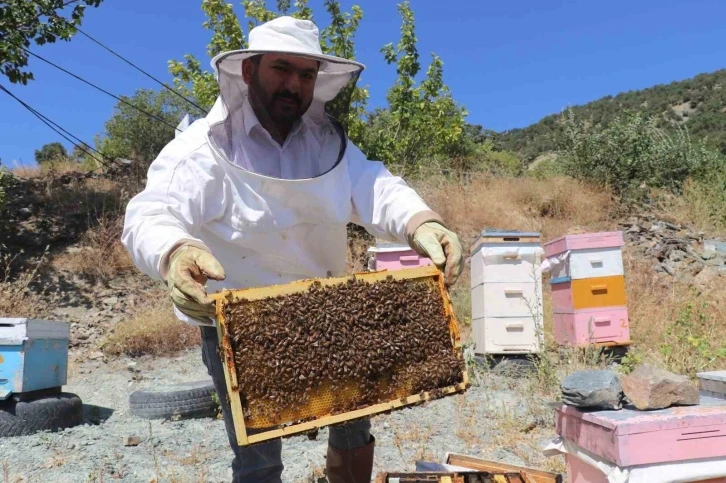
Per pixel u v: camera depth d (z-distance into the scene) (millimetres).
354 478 2730
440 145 13227
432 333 2193
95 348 8203
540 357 6016
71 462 4422
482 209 12242
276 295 2029
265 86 2391
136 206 2293
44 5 9898
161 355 8109
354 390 2057
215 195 2365
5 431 5156
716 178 13195
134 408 5859
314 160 2568
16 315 8688
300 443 4676
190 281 1926
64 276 10156
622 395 2701
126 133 20141
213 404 5789
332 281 2123
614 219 12461
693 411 2455
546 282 9922
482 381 6051
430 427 4801
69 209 12141
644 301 8258
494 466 3000
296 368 1961
